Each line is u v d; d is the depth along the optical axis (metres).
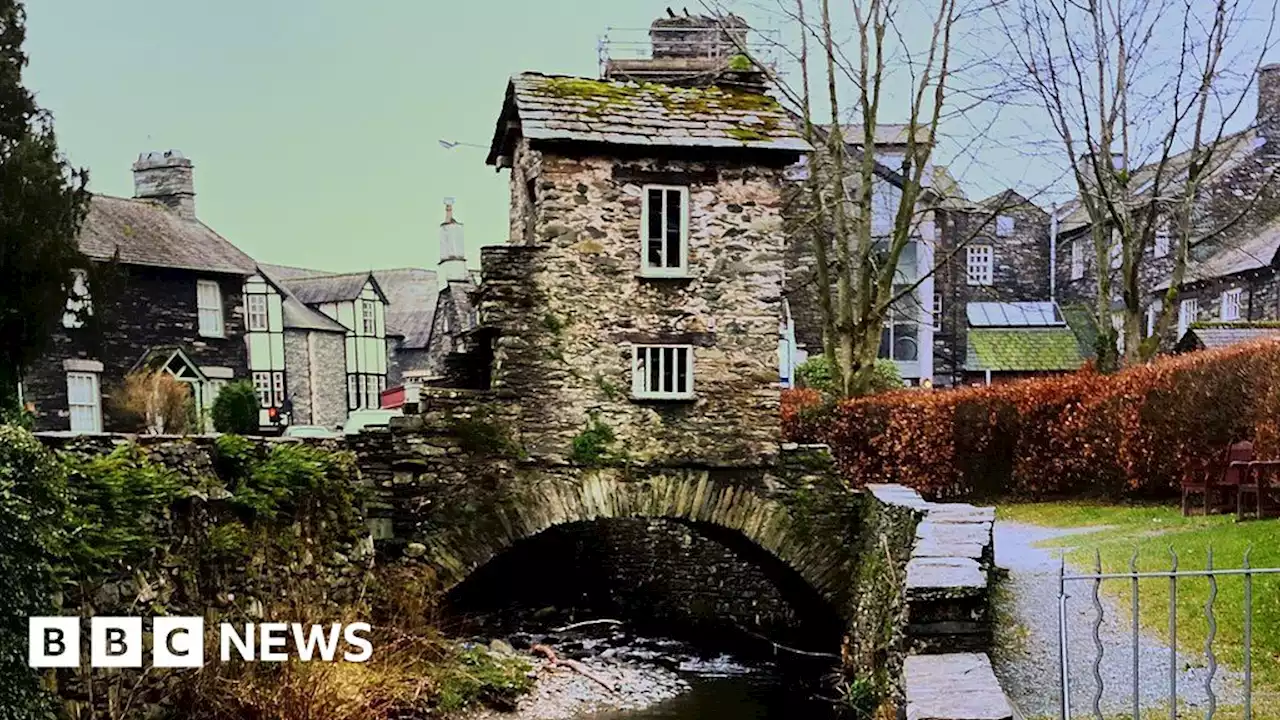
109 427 29.77
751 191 16.03
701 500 15.84
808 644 18.25
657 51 20.39
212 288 32.91
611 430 15.66
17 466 7.76
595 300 15.65
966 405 19.16
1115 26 21.94
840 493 16.03
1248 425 14.48
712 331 15.91
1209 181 33.81
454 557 15.01
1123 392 16.59
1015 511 16.89
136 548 9.17
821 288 22.92
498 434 15.30
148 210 33.03
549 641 18.34
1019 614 9.68
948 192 30.81
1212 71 21.03
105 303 21.81
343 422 45.09
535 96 15.94
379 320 47.72
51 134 19.62
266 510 11.35
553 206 15.51
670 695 15.12
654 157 15.75
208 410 29.81
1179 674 7.88
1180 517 13.92
